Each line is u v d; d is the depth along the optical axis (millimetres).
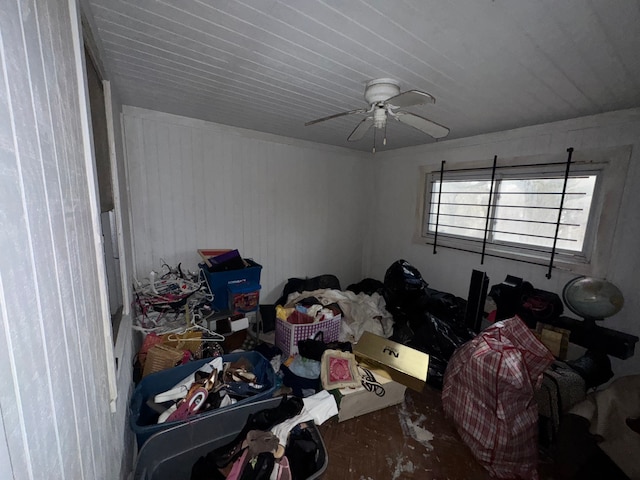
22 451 326
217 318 2129
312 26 1026
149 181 2242
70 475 476
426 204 3193
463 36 1053
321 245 3463
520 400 1469
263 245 2965
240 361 1752
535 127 2240
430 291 2789
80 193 665
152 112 2145
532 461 1463
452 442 1674
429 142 3012
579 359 1839
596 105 1760
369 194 3822
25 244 367
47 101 475
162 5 927
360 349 2031
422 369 1854
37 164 416
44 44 473
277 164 2930
